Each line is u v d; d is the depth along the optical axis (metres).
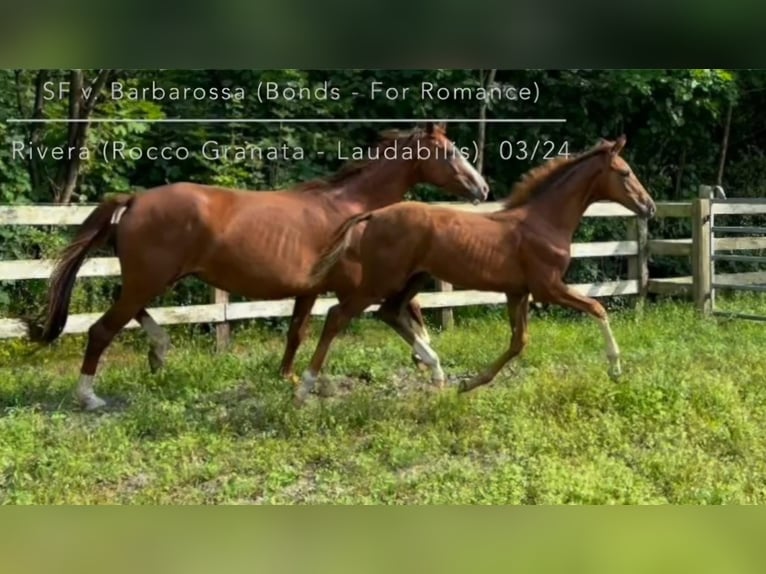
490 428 5.82
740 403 6.38
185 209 6.30
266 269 6.54
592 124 12.57
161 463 5.28
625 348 8.29
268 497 4.84
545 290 6.45
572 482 4.84
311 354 8.03
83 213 7.99
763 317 9.38
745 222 13.20
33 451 5.37
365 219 6.39
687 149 13.56
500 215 6.51
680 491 4.84
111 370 7.45
